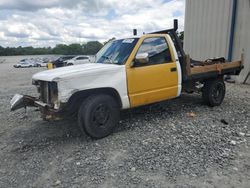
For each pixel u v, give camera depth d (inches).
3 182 133.8
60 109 169.2
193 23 526.3
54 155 163.5
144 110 257.9
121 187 124.7
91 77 177.2
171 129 201.8
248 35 416.8
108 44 237.1
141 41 204.1
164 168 140.8
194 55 530.6
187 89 257.8
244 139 180.1
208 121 221.3
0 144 186.5
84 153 163.8
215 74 260.4
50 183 131.1
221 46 468.1
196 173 134.6
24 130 214.5
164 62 217.9
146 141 178.5
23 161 157.2
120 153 161.5
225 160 148.4
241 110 256.2
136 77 197.9
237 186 122.7
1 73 1071.6
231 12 441.4
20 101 192.5
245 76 428.5
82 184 128.6
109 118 187.9
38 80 188.7
